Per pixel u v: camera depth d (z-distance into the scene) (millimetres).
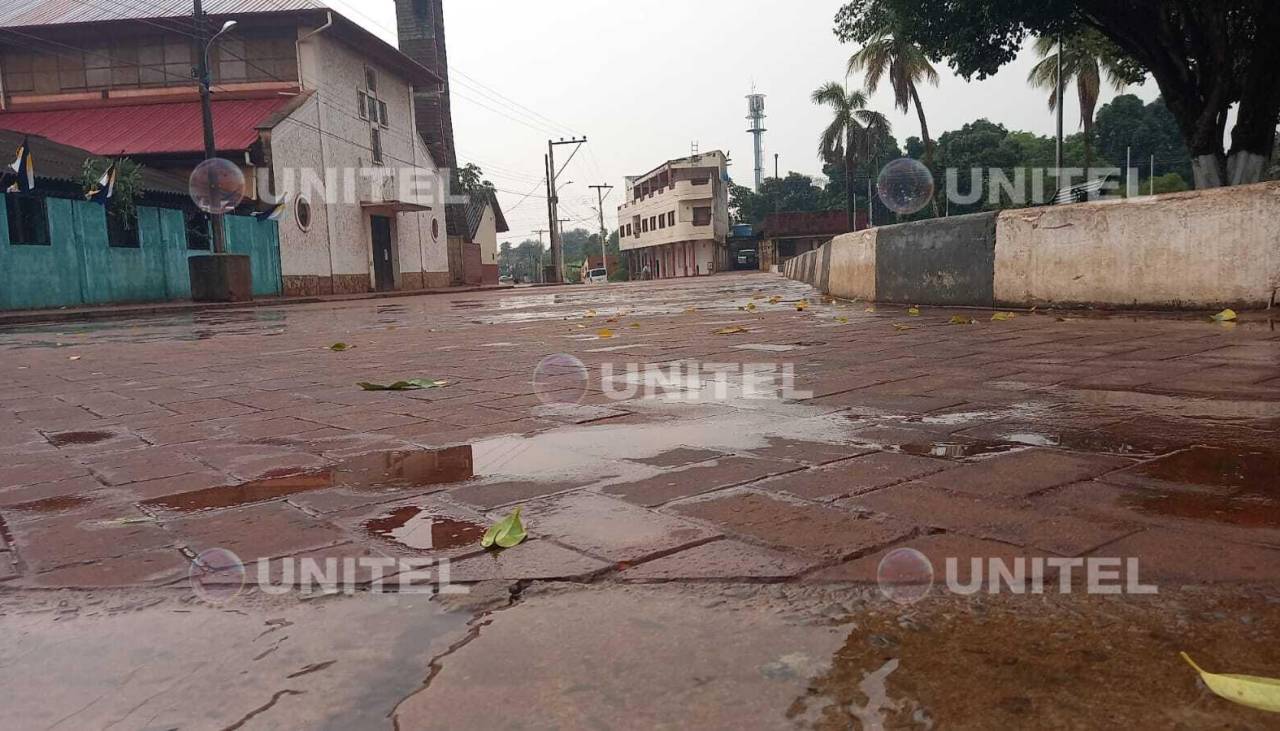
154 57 21875
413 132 29391
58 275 15500
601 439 2422
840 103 36438
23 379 4789
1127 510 1562
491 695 958
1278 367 3188
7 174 14117
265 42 22047
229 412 3270
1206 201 5137
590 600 1237
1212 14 11945
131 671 1065
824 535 1491
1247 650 1002
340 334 7570
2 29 21141
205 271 16812
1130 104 48094
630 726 878
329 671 1038
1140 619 1098
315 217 22844
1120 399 2689
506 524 1553
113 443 2729
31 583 1419
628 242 66562
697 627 1126
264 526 1705
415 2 33375
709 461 2094
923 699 914
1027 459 1973
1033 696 913
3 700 999
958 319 5836
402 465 2209
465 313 10914
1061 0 12578
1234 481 1727
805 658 1022
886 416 2576
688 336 5680
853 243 9336
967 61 14203
